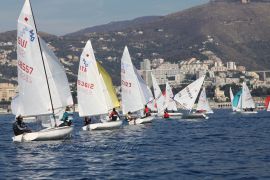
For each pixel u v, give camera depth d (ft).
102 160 140.15
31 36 188.24
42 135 188.75
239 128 294.66
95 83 257.55
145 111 331.98
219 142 194.18
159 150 166.20
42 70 189.37
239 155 147.43
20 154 157.28
